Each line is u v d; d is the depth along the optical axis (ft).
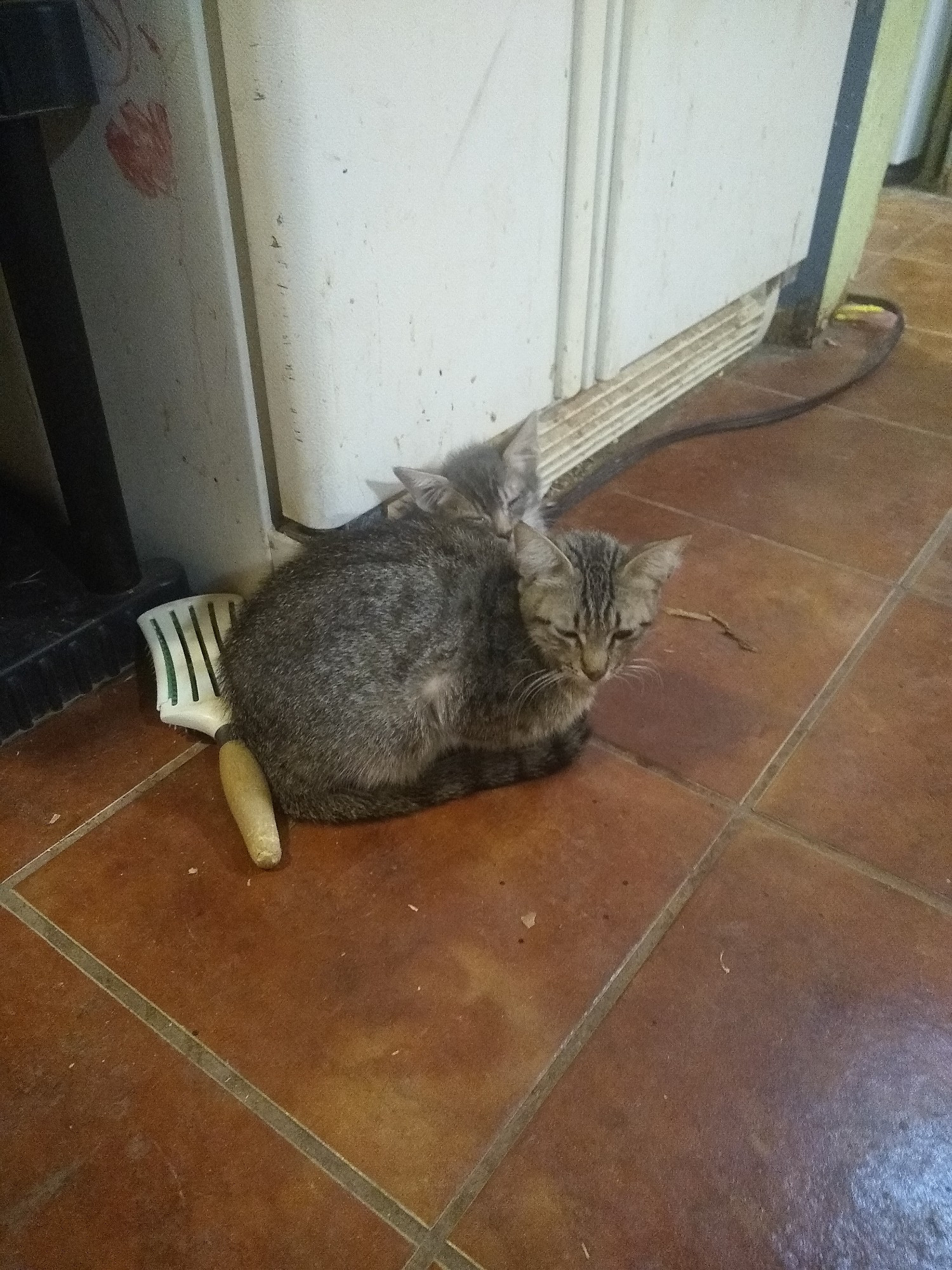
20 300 5.03
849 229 10.30
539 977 4.54
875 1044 4.31
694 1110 4.06
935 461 8.59
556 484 8.28
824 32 8.44
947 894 4.95
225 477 6.08
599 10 6.05
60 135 5.20
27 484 7.13
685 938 4.72
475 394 6.82
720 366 10.02
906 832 5.26
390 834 5.23
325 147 4.86
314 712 5.12
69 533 6.37
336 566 5.28
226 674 5.46
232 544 6.41
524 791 5.48
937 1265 3.62
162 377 5.87
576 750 5.63
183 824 5.29
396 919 4.79
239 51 4.47
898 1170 3.88
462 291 6.23
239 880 4.98
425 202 5.62
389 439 6.23
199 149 4.79
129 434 6.35
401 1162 3.89
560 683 5.43
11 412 6.69
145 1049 4.26
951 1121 4.04
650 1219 3.73
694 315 8.89
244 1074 4.17
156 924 4.77
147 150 4.97
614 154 6.89
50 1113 4.04
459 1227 3.70
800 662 6.41
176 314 5.51
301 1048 4.26
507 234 6.36
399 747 5.32
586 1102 4.08
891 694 6.16
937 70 14.32
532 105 6.02
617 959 4.62
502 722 5.49
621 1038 4.31
